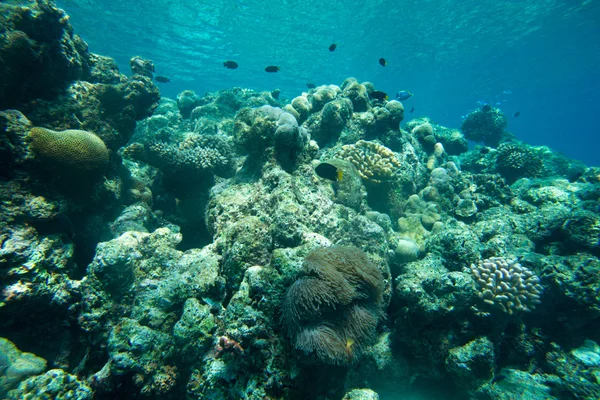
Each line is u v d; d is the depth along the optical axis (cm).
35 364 315
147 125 1093
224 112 1173
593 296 443
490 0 2272
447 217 796
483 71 4044
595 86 4697
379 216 658
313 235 386
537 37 2873
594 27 2603
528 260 505
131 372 326
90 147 495
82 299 398
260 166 571
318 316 287
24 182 434
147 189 742
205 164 693
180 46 2917
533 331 479
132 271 432
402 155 901
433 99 6259
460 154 1390
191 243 705
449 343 407
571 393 399
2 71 473
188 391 309
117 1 2109
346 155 760
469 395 382
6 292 343
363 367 441
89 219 554
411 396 433
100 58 828
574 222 578
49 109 556
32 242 391
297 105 938
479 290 427
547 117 8594
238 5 2284
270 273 319
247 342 295
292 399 286
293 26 2645
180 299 365
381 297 329
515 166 1109
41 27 536
